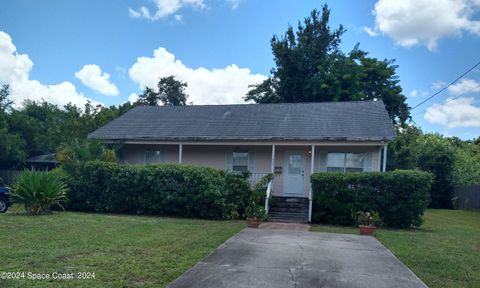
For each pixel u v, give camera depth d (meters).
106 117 29.45
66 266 6.68
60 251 7.80
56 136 29.19
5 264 6.68
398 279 6.59
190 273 6.50
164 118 21.80
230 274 6.53
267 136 17.69
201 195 14.90
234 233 10.96
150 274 6.37
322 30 34.41
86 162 16.62
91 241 8.98
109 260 7.21
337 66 31.62
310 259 7.83
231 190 15.59
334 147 18.16
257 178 16.95
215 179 15.29
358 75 30.69
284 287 5.90
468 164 29.91
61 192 15.04
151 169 15.76
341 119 18.73
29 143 29.50
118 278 6.10
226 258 7.70
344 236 11.05
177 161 20.38
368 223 12.68
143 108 24.06
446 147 29.78
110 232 10.38
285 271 6.83
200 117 21.42
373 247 9.38
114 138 19.67
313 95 31.97
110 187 16.06
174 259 7.46
